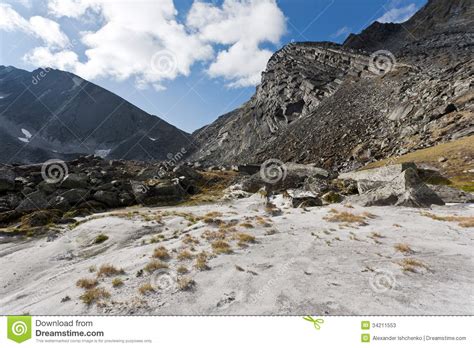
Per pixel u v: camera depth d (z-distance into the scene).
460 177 39.88
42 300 11.25
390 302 9.23
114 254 16.97
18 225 26.75
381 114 100.38
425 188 28.81
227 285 11.04
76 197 35.28
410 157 56.06
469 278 10.86
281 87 191.75
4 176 36.28
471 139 51.91
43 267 16.34
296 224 21.62
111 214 29.53
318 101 155.38
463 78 80.88
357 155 78.69
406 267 11.87
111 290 11.29
